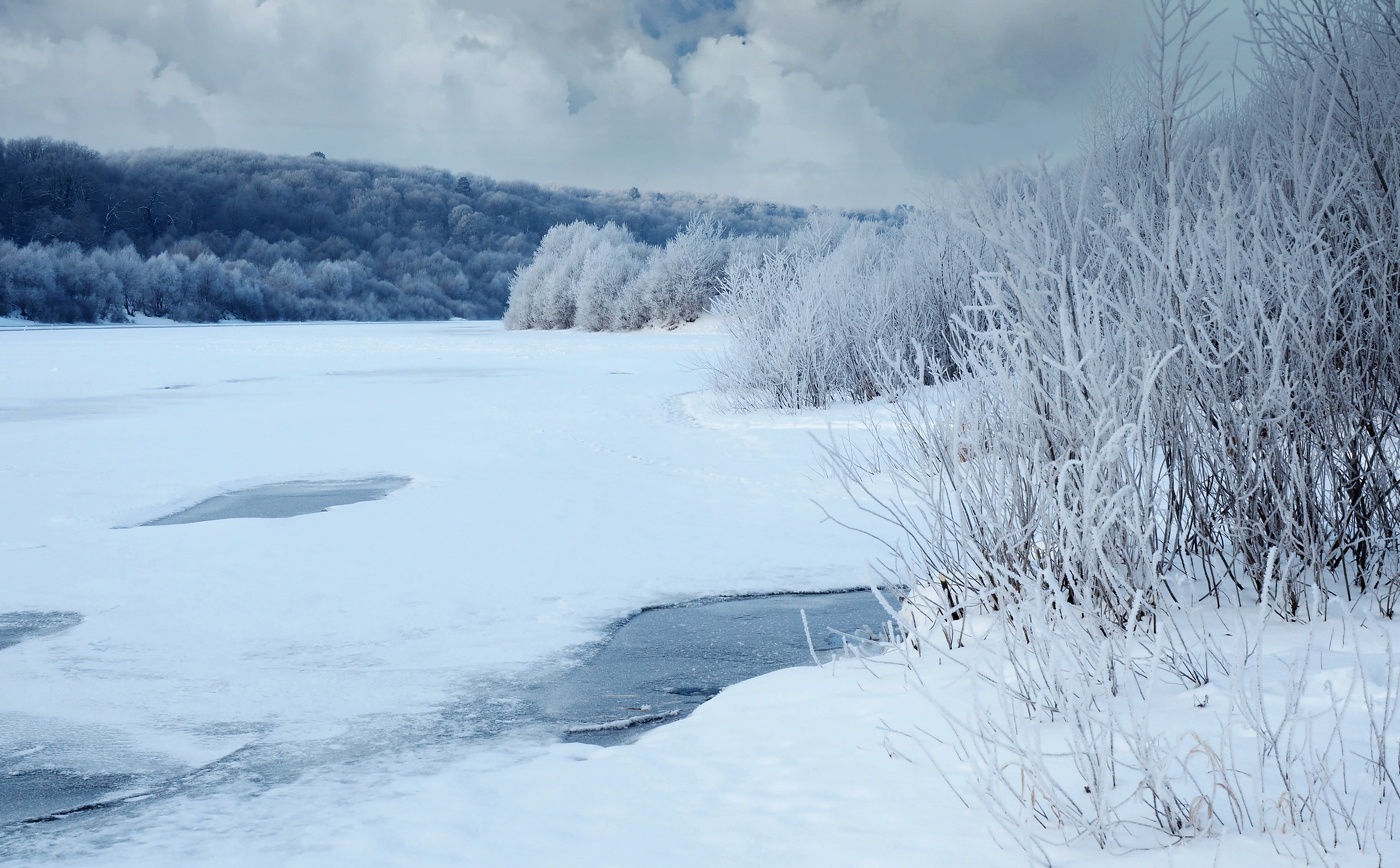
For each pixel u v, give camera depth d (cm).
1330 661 371
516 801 360
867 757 361
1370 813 258
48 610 695
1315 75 424
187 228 13412
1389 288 455
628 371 3075
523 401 2202
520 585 755
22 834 366
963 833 288
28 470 1309
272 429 1738
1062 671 328
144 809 386
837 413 1675
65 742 464
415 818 351
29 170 12094
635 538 911
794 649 598
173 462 1379
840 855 284
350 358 3875
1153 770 268
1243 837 257
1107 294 454
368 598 721
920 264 1725
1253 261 431
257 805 385
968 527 452
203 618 673
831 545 875
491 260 13975
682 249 5356
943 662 452
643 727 471
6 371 3173
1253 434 446
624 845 308
